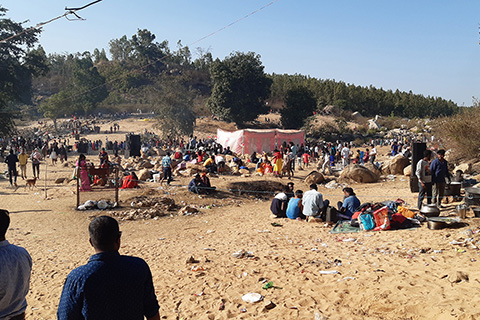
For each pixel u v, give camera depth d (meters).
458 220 8.70
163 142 54.81
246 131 41.38
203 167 24.47
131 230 12.61
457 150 21.02
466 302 4.76
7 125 50.31
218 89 81.62
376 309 5.06
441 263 6.41
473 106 20.94
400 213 9.97
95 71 120.31
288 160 23.62
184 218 14.30
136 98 132.75
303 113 82.12
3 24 62.75
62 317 2.36
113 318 2.38
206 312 5.57
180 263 8.18
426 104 130.75
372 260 7.04
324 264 7.13
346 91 123.00
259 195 19.44
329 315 5.05
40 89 138.62
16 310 3.09
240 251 8.48
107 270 2.41
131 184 19.19
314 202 12.12
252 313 5.38
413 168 14.31
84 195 17.55
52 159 33.78
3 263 2.95
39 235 11.81
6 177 24.67
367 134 80.62
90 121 86.50
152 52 171.88
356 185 21.38
